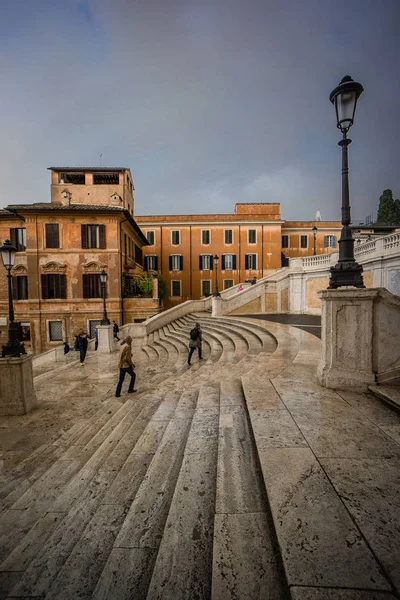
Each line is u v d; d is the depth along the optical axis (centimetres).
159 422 508
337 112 524
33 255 2636
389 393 443
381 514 217
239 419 427
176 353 1425
